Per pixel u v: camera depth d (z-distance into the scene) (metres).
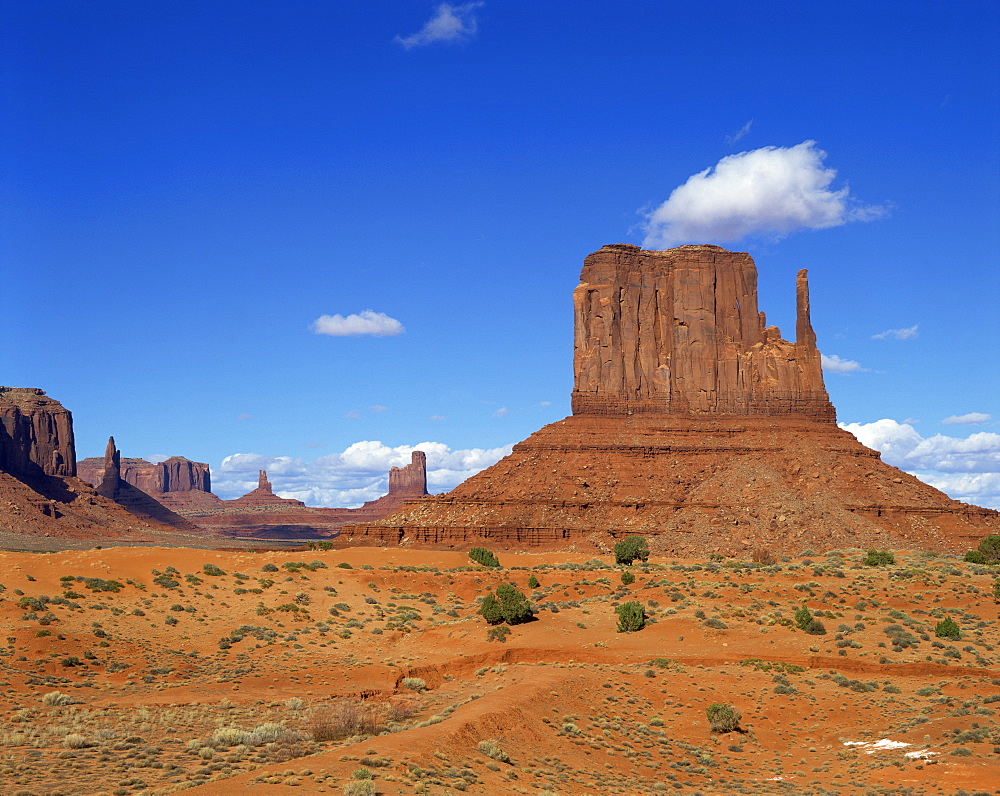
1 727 49.94
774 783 49.09
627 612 77.38
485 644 74.94
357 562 106.69
